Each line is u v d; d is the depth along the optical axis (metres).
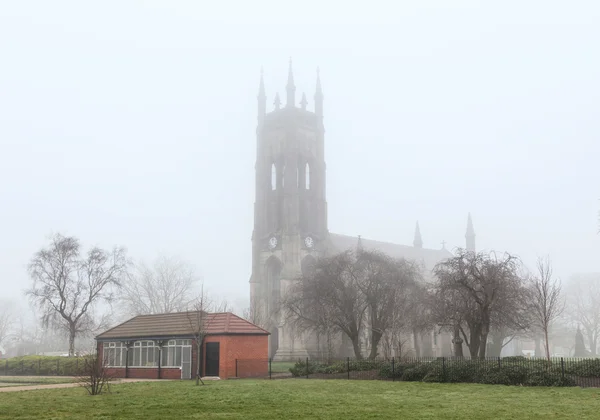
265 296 105.62
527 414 23.17
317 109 114.75
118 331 58.12
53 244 83.00
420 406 26.05
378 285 69.81
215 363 50.88
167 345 53.19
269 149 111.50
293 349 95.38
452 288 51.19
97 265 84.38
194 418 22.58
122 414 23.97
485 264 50.72
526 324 53.06
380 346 84.25
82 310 82.50
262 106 114.31
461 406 25.91
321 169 111.69
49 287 80.94
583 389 32.78
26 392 36.06
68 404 28.05
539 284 66.44
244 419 22.23
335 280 69.88
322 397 30.28
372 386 37.12
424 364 42.38
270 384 39.88
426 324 61.69
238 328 51.59
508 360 43.06
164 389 36.47
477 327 50.44
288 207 104.62
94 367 36.38
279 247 104.81
